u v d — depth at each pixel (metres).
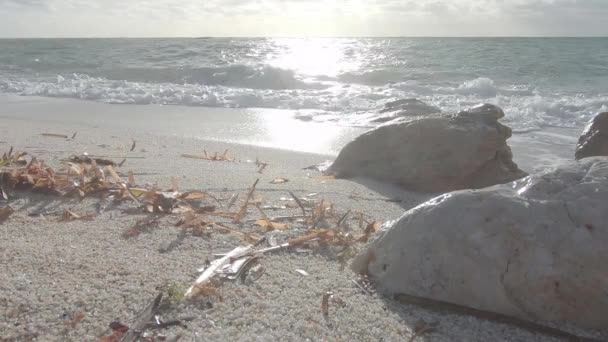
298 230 1.57
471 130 2.31
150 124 4.00
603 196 1.12
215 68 7.02
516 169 2.38
